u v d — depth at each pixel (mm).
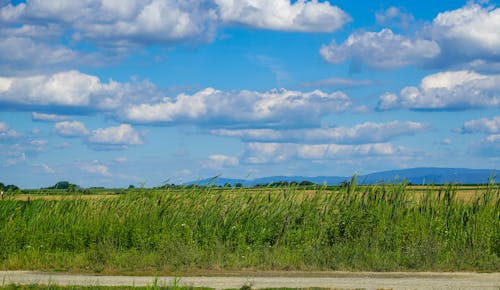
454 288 14039
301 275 16500
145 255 18359
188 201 22125
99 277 15891
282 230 20969
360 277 16109
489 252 19375
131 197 22375
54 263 18031
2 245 19422
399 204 21797
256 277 16047
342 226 20719
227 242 19938
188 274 16547
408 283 14875
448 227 20938
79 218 21719
